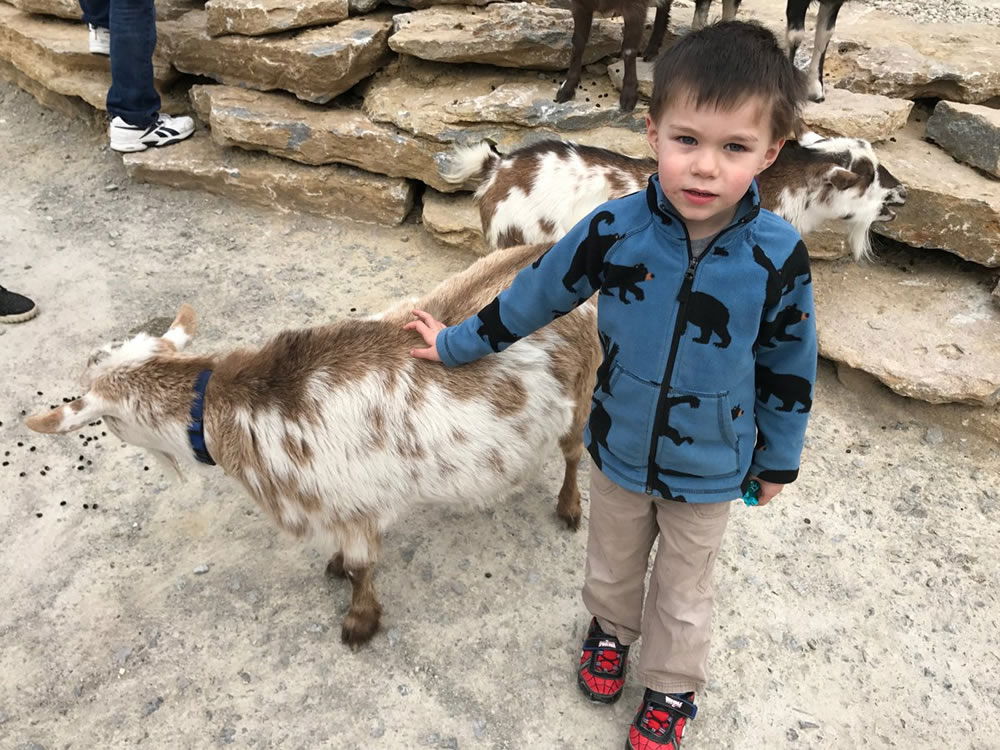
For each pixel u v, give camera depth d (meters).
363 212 5.11
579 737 2.52
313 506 2.45
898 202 3.97
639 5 4.38
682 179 1.64
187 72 5.53
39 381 3.86
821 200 3.97
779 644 2.80
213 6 5.14
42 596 2.91
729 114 1.56
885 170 3.95
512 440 2.52
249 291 4.52
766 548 3.14
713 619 2.88
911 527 3.23
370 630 2.74
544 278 1.99
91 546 3.09
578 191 3.90
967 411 3.63
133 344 2.50
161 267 4.70
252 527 3.17
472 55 4.96
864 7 6.09
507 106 4.74
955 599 2.96
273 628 2.81
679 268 1.78
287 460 2.38
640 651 2.58
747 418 1.94
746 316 1.76
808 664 2.74
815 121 4.42
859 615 2.90
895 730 2.56
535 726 2.54
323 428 2.36
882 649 2.79
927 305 4.07
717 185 1.62
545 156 3.99
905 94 4.86
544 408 2.55
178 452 2.53
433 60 5.08
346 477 2.39
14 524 3.18
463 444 2.45
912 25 5.62
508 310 2.08
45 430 2.37
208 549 3.09
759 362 1.92
